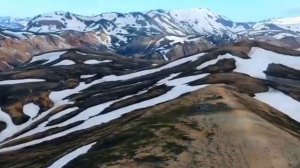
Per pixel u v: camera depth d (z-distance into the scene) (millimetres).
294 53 146375
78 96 140250
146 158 48719
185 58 162750
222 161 46375
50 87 158750
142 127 57062
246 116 55906
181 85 108312
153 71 160875
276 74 120688
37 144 91750
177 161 47281
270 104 83812
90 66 199500
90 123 96562
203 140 50719
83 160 52406
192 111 58906
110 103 114375
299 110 81125
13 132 122375
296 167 45156
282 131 52781
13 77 180125
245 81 100438
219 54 141500
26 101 144125
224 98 63125
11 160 77938
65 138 88688
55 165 56156
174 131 53781
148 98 103438
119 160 49344
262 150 47656
